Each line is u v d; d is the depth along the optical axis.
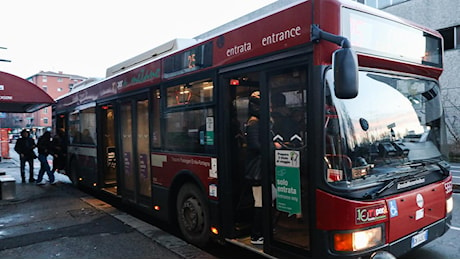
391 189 3.58
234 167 4.67
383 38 3.82
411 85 4.19
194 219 5.16
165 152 5.84
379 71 3.82
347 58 3.03
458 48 17.78
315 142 3.43
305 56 3.56
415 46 4.20
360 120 3.54
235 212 4.67
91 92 9.05
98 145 8.61
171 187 5.70
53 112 12.80
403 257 4.69
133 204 6.98
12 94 8.83
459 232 5.71
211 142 4.82
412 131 4.11
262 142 4.08
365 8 3.69
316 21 3.45
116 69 8.40
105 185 8.66
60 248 5.12
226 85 4.64
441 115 4.61
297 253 3.69
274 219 3.98
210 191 4.85
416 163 3.98
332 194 3.32
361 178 3.43
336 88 3.06
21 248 5.15
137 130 6.78
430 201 4.01
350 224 3.27
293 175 3.73
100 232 5.85
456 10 17.59
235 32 4.45
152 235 5.65
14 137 65.94
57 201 8.52
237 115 4.74
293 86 3.72
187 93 5.33
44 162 11.66
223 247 5.29
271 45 3.94
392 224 3.52
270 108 3.99
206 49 4.94
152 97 6.24
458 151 17.75
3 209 7.72
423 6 18.67
